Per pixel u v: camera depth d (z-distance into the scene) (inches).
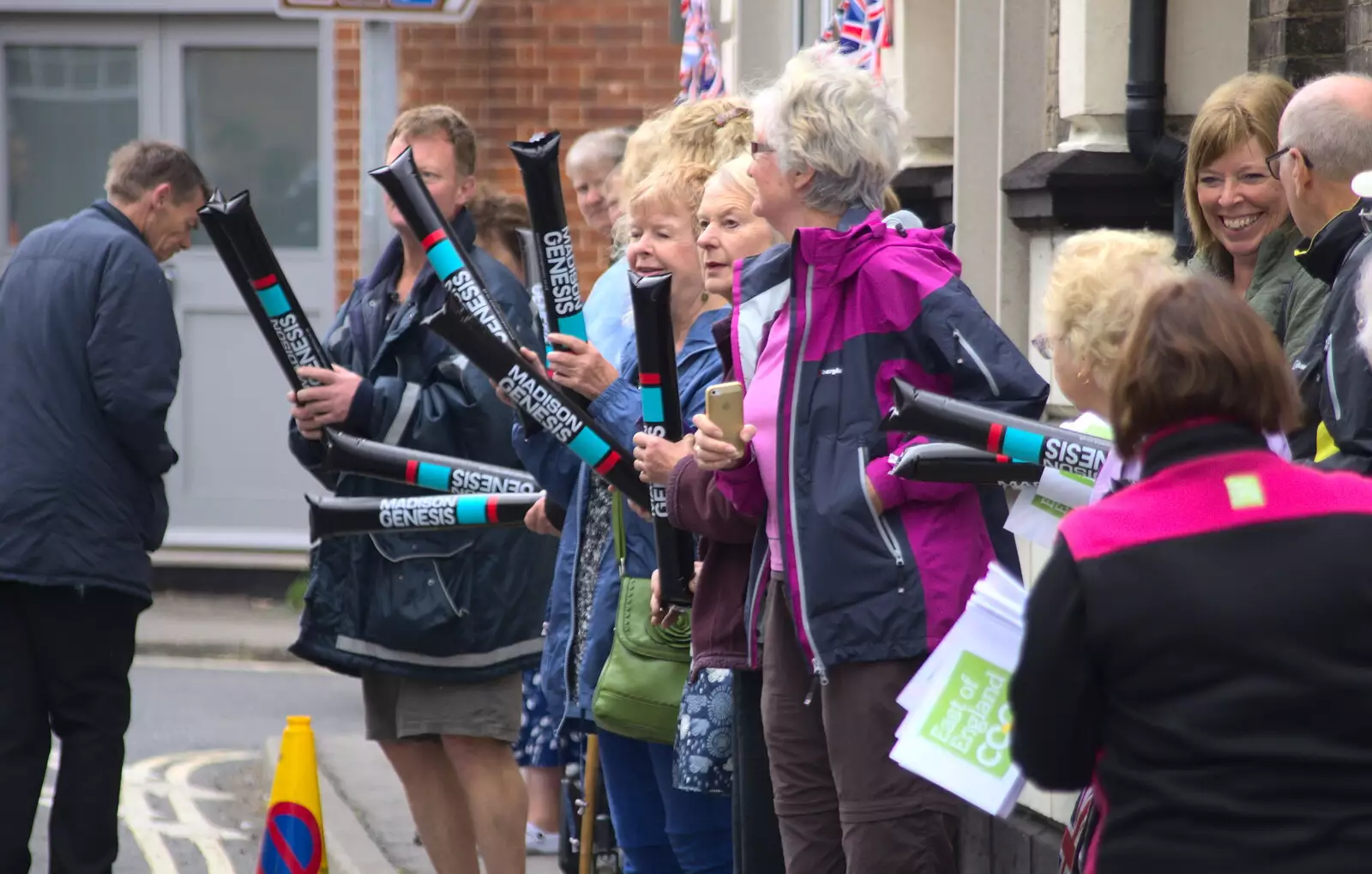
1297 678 331.6
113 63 1700.3
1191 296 358.0
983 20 799.1
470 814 786.8
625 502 624.1
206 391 1697.8
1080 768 358.0
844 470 501.4
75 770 772.6
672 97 1681.8
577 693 652.7
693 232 631.2
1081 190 724.0
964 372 494.3
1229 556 340.2
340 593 737.6
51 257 783.7
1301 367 473.7
